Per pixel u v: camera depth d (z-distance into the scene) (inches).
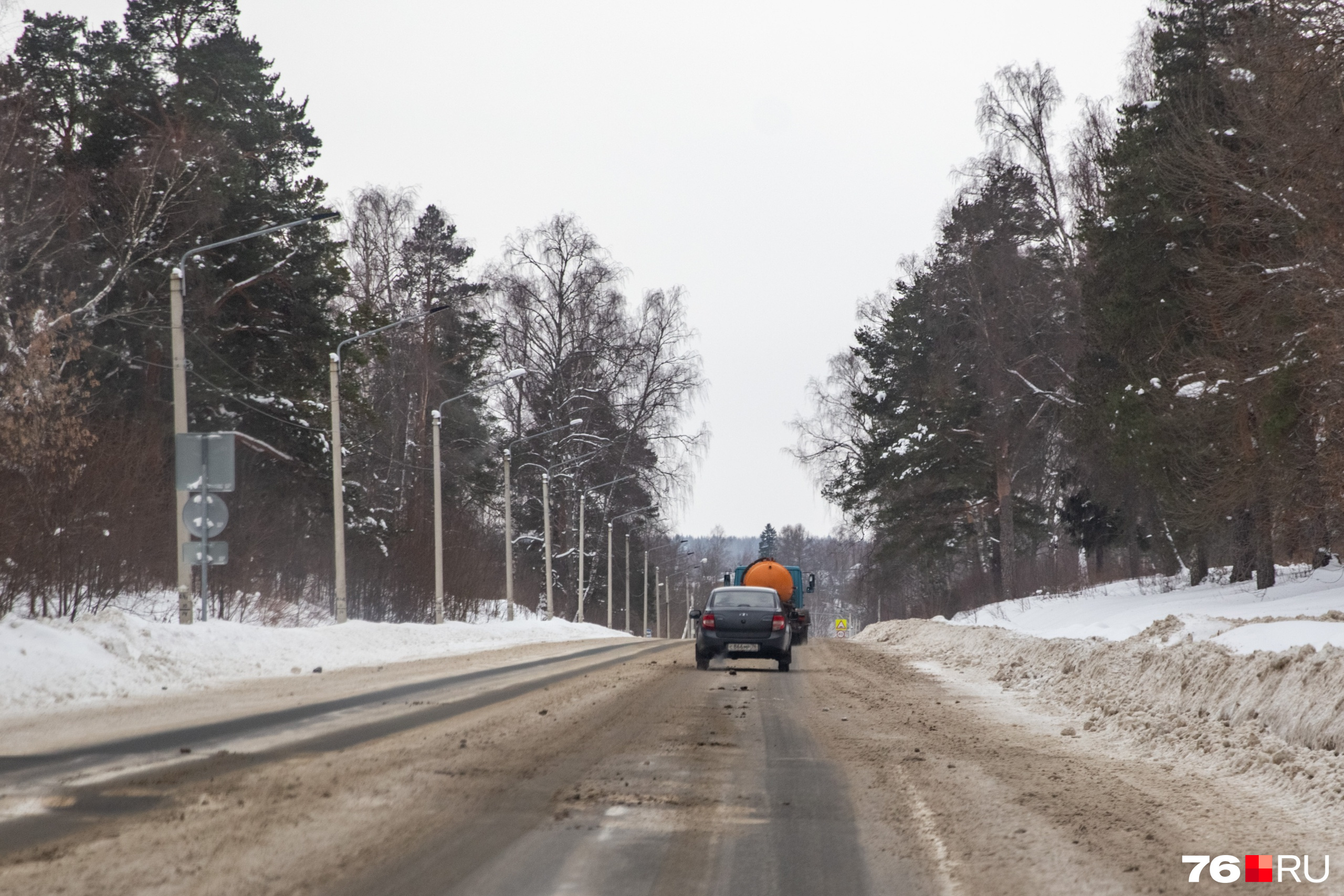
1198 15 2282.2
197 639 1451.8
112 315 2335.1
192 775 587.8
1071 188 2999.5
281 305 2790.4
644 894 374.9
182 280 1567.4
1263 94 1676.9
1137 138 2266.2
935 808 532.4
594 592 5900.6
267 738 750.5
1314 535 2079.2
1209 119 2066.9
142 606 2050.9
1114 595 3046.3
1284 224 1738.4
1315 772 602.2
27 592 1568.7
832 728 864.9
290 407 2790.4
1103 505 3147.1
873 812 521.7
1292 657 799.7
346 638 1963.6
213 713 922.7
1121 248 2235.5
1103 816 516.1
